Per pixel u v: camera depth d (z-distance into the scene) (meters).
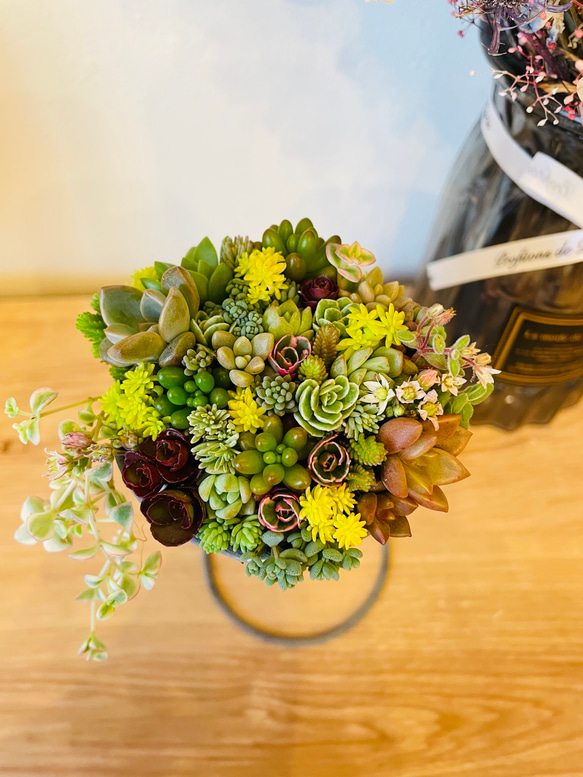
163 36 0.33
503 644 0.35
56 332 0.45
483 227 0.32
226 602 0.36
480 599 0.37
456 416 0.24
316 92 0.35
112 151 0.38
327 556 0.23
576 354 0.34
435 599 0.37
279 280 0.24
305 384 0.23
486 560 0.38
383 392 0.22
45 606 0.36
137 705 0.33
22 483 0.39
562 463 0.41
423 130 0.37
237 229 0.43
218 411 0.22
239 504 0.23
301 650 0.35
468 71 0.34
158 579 0.37
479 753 0.32
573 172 0.27
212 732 0.33
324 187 0.40
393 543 0.38
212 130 0.37
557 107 0.25
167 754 0.32
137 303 0.25
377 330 0.23
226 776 0.32
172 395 0.23
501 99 0.28
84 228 0.42
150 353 0.23
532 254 0.30
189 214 0.42
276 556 0.23
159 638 0.35
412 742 0.33
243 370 0.23
